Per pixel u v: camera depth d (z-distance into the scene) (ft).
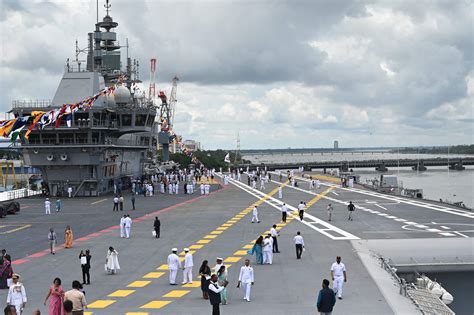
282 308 81.25
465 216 186.60
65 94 283.18
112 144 290.97
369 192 288.51
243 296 88.53
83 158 274.77
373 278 98.89
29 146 270.46
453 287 123.34
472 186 509.76
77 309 63.62
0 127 197.06
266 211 207.41
